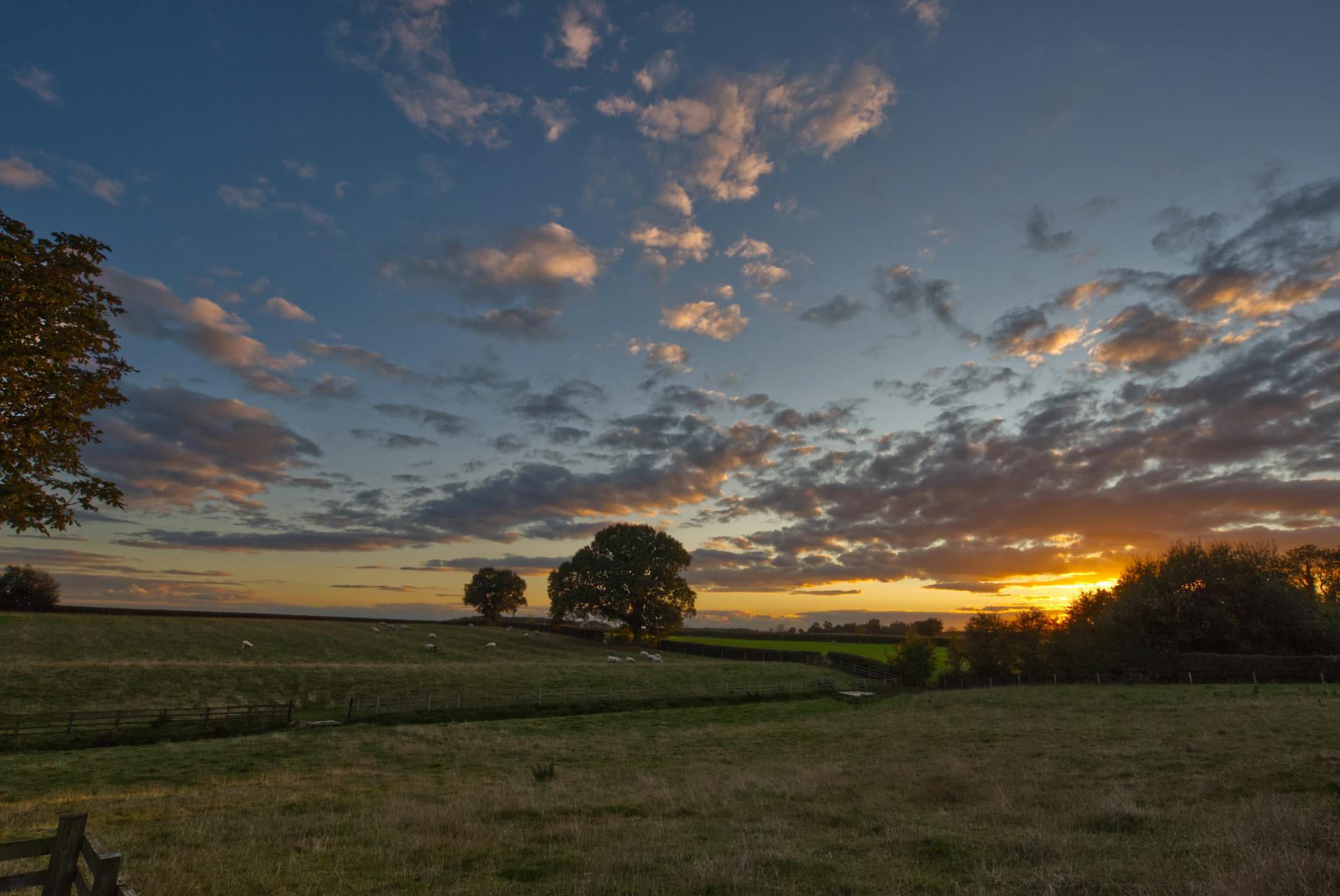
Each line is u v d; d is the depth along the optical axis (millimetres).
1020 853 9961
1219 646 50844
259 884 9211
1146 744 20844
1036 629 60250
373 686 45250
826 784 16844
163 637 60250
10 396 13344
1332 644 47938
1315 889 7250
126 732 29938
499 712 40375
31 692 35688
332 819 13594
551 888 9023
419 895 8828
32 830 12797
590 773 20766
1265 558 52844
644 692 49938
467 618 147000
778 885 8812
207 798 16766
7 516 13844
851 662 75500
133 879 9016
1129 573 58812
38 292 13781
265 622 79875
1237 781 14312
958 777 16969
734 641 110562
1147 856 9188
